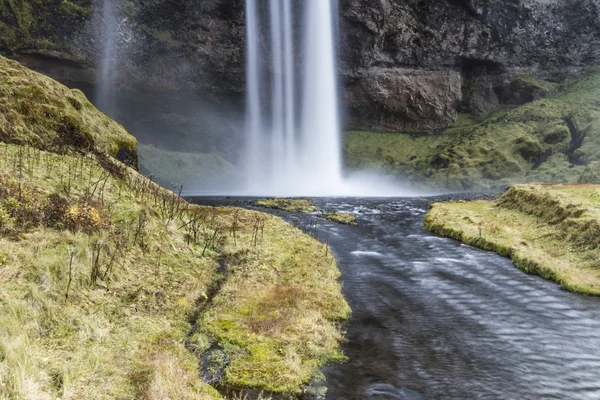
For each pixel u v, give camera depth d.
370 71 88.94
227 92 79.19
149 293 10.75
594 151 67.56
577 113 81.44
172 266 12.88
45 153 16.22
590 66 94.44
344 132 97.88
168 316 10.24
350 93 92.44
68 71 61.81
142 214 14.30
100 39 62.75
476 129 91.25
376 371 9.20
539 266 18.48
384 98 92.19
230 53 75.62
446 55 92.31
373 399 7.95
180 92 73.69
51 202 11.77
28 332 7.43
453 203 38.53
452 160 82.56
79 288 9.51
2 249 9.05
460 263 20.23
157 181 66.94
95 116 24.02
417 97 93.75
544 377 9.19
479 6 87.94
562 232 21.94
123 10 63.59
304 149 91.25
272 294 12.87
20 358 6.48
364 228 29.52
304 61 86.12
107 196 14.62
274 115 88.00
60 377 6.64
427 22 88.12
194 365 8.44
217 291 12.63
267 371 8.55
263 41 79.25
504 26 91.50
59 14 58.62
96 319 8.83
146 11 65.81
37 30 57.53
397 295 15.23
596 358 10.27
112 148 22.84
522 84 94.38
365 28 83.94
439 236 27.25
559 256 20.00
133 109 72.44
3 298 7.67
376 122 97.50
